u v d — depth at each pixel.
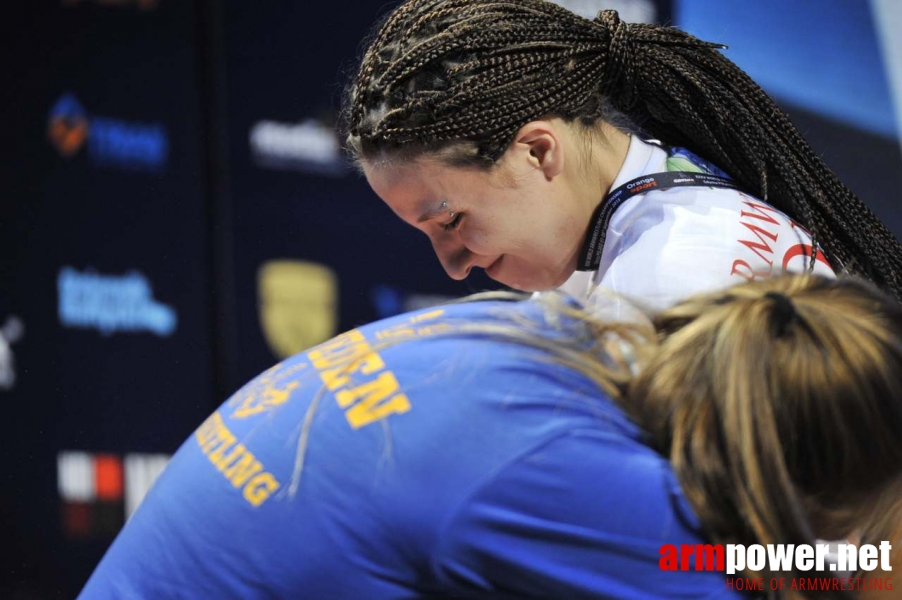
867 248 2.44
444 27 2.21
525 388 1.62
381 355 1.73
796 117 5.82
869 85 5.93
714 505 1.56
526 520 1.57
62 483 4.63
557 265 2.35
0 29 4.69
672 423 1.60
